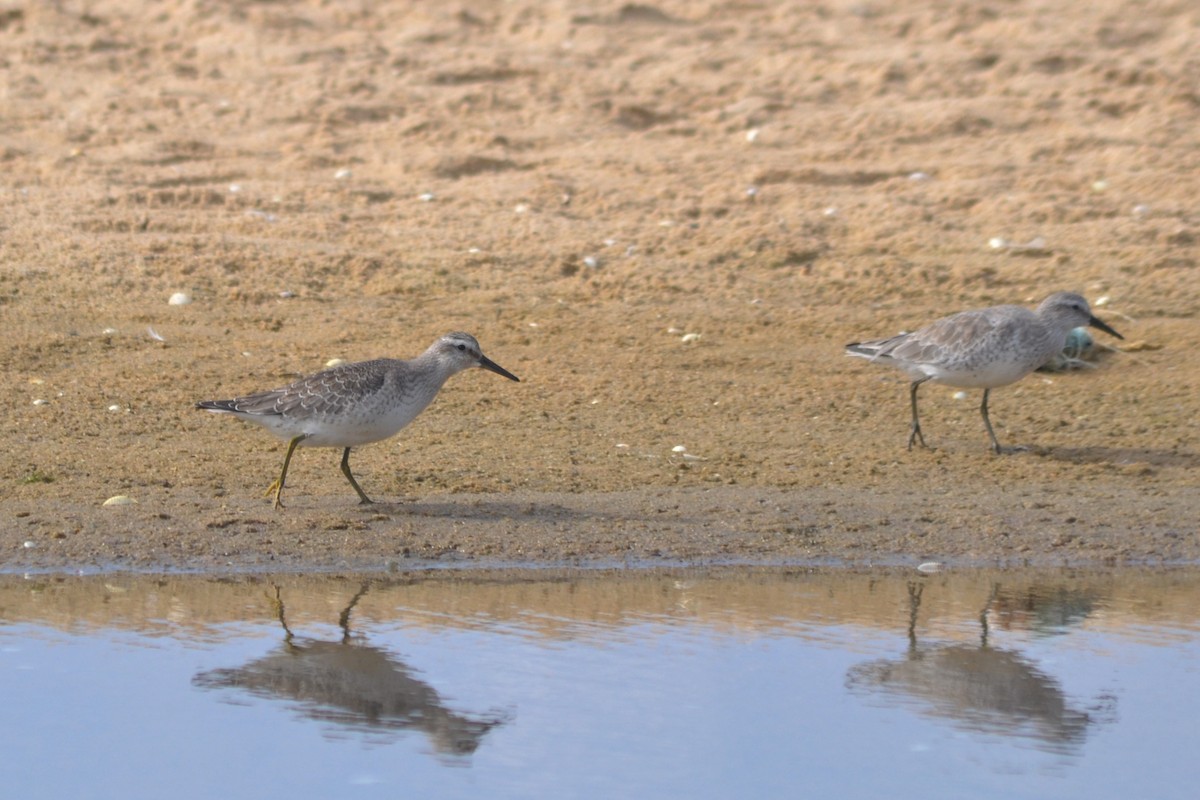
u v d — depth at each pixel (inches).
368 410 483.5
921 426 607.5
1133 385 647.1
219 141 908.0
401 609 438.9
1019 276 757.9
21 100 940.6
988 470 560.1
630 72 1050.1
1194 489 540.7
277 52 1035.3
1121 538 501.0
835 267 774.5
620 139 943.0
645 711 379.6
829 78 1042.1
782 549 488.1
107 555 461.4
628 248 791.1
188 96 964.6
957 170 893.2
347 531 484.1
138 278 730.8
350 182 861.2
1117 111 979.3
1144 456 573.9
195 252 759.1
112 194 818.8
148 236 777.6
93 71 992.2
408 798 336.8
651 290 748.6
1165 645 425.4
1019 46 1088.2
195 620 426.6
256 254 761.6
